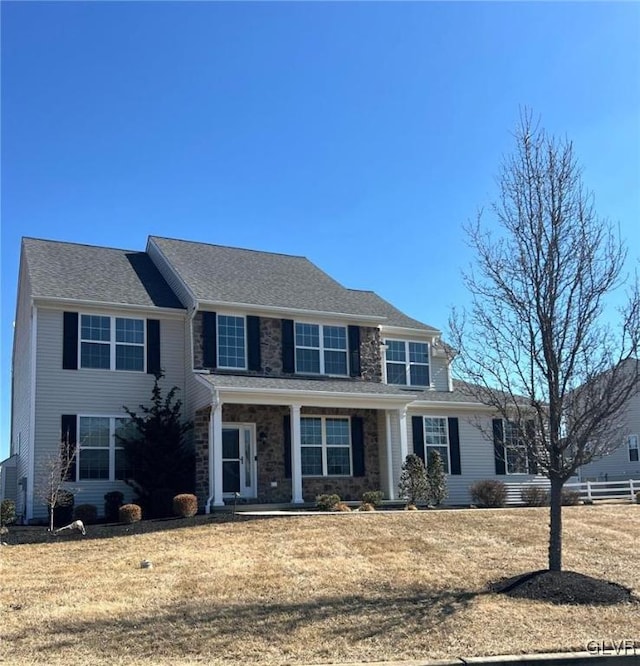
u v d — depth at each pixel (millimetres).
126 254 26188
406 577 12320
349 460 24438
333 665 7887
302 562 13258
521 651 8453
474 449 27219
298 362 24422
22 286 25031
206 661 8070
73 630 9188
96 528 17234
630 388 11164
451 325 15656
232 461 22469
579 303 11641
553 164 12172
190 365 22562
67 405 21000
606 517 19016
